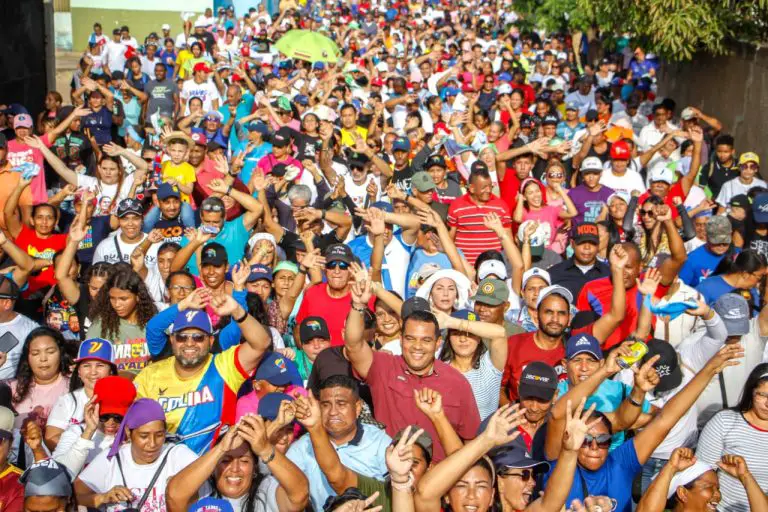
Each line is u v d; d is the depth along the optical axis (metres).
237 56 29.50
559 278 11.55
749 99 19.88
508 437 6.50
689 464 7.34
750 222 13.36
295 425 8.23
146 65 29.69
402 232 12.09
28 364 9.13
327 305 10.46
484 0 50.28
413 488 6.84
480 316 9.57
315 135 17.94
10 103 22.05
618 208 13.59
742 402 8.53
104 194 14.77
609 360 7.54
